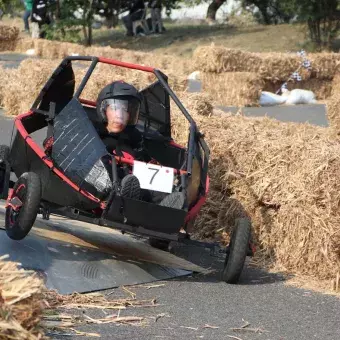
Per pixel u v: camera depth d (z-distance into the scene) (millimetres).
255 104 20656
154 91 8336
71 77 8047
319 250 7988
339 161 7953
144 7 34688
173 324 6043
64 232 7906
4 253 6812
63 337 5418
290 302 7062
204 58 20750
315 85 23469
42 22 32375
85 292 6617
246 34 32156
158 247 8570
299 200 8109
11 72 16828
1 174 8211
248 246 7449
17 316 4250
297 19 29844
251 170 8750
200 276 7719
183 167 7656
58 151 7305
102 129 8031
